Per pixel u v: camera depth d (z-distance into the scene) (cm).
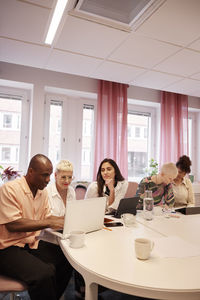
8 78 298
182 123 404
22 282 119
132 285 82
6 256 129
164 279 85
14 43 219
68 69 280
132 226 152
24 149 333
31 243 146
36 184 141
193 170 460
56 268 146
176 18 177
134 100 388
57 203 177
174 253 108
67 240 124
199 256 106
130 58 247
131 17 178
